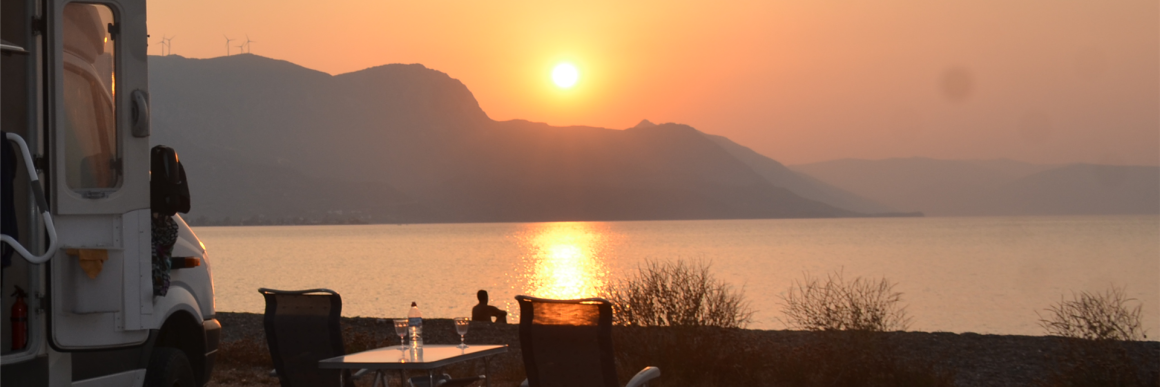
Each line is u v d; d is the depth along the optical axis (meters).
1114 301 9.61
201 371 5.50
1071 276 50.88
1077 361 8.16
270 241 151.38
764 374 8.52
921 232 178.38
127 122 4.32
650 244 117.56
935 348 10.01
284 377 6.20
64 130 4.16
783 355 8.77
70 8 4.21
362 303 34.97
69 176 4.21
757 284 41.81
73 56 4.24
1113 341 8.34
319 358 6.09
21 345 4.11
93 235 4.30
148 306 4.48
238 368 9.85
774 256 79.00
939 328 24.31
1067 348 8.70
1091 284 43.94
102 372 4.71
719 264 64.69
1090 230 177.50
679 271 9.24
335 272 58.75
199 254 5.72
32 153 4.07
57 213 4.14
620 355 8.68
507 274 55.41
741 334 9.24
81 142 4.27
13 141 3.97
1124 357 8.04
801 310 11.76
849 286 9.53
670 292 8.98
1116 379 7.73
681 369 8.40
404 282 48.56
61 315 4.19
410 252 97.44
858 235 159.50
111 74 4.31
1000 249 93.06
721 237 153.25
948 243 113.38
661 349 8.57
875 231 191.88
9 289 4.15
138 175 4.39
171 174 4.75
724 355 8.49
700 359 8.44
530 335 5.54
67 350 4.21
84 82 4.27
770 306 28.58
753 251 91.12
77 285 4.21
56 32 4.11
